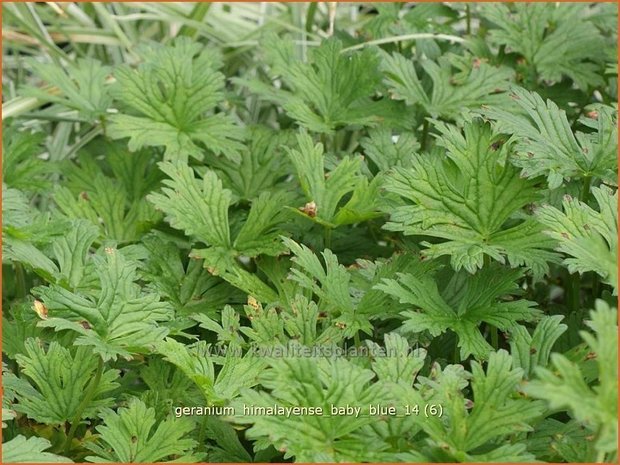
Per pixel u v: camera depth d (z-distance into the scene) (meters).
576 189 1.08
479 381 0.88
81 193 1.21
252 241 1.09
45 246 1.10
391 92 1.20
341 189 1.10
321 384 0.88
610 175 1.01
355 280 1.04
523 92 1.02
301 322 0.99
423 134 1.24
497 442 0.91
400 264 1.02
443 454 0.87
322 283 1.00
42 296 0.95
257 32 1.50
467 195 0.99
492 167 0.99
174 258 1.10
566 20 1.31
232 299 1.09
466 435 0.87
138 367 1.05
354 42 1.36
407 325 0.95
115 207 1.21
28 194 1.32
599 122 1.04
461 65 1.25
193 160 1.22
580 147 1.03
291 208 1.08
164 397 1.01
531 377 0.93
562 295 1.26
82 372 0.99
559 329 0.94
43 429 0.99
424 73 1.31
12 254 1.03
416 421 0.86
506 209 0.99
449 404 0.87
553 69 1.27
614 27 1.34
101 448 0.97
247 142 1.24
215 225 1.09
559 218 0.96
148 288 1.08
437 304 0.98
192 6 1.56
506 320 0.96
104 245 1.12
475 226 0.99
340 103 1.22
